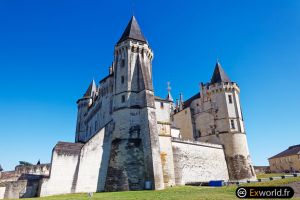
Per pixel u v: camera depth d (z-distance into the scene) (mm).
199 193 25141
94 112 56250
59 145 35594
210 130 57500
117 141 38844
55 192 32875
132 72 43562
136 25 49062
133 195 27219
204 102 60719
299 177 27297
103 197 25828
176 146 44062
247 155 53906
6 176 44000
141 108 41094
